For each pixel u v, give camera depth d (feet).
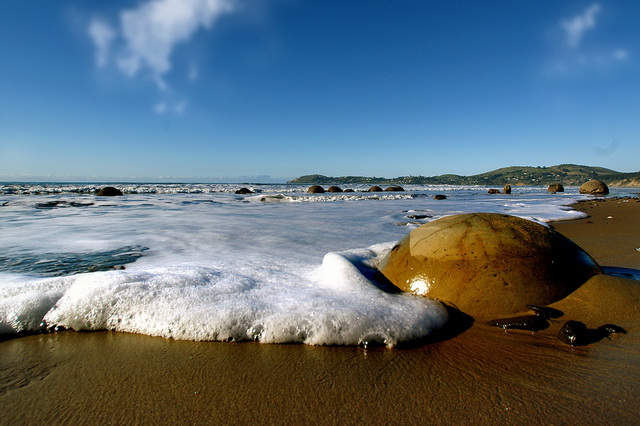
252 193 82.38
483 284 8.21
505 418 4.71
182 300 7.77
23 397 5.16
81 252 14.23
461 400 5.12
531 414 4.78
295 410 4.90
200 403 5.05
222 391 5.34
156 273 9.29
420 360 6.31
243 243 16.65
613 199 60.54
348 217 30.17
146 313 7.45
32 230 20.81
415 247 9.59
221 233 19.98
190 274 9.34
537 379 5.64
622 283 8.30
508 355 6.45
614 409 4.84
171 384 5.52
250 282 9.29
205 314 7.29
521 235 9.00
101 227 22.43
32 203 42.91
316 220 27.55
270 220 27.45
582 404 4.97
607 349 6.53
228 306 7.54
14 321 7.20
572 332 6.77
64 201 46.93
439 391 5.35
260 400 5.13
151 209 37.52
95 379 5.64
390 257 10.30
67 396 5.19
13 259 12.88
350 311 7.33
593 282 8.38
